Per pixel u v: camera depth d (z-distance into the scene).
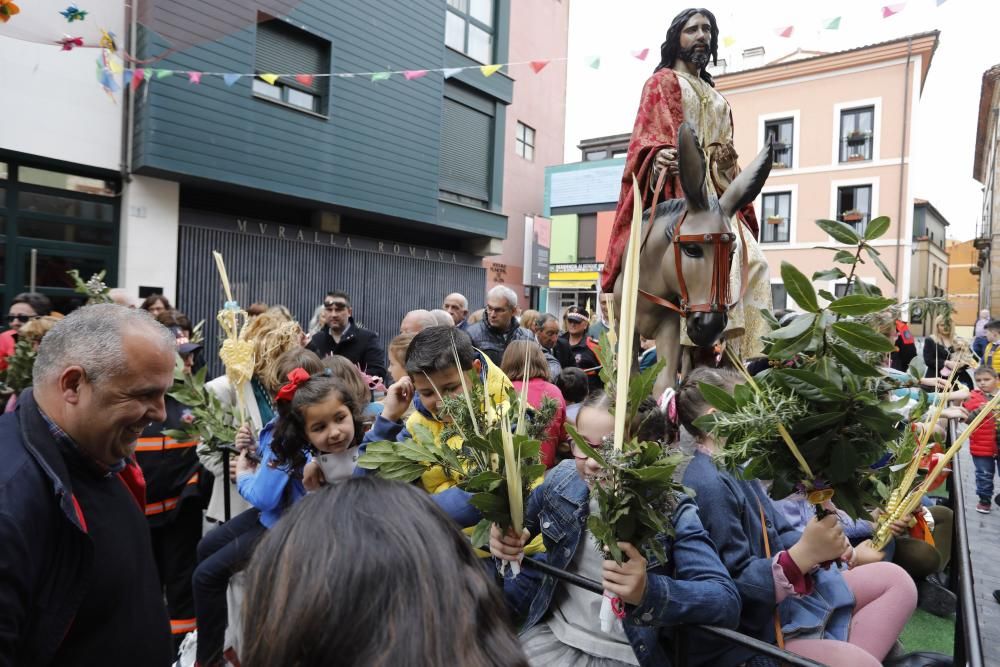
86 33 6.30
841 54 22.02
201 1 7.03
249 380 3.16
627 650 1.92
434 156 13.02
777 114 23.33
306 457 2.56
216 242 10.26
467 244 15.09
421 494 0.77
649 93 3.72
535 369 3.28
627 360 1.43
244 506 3.27
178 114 9.05
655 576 1.58
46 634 1.43
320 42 11.02
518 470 1.64
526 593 2.20
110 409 1.54
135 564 1.67
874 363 1.39
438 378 2.33
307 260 11.60
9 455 1.45
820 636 2.09
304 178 10.77
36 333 3.19
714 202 3.20
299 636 0.62
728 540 1.87
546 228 21.38
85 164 8.65
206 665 2.61
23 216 8.38
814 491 1.49
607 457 1.42
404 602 0.63
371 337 6.58
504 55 15.05
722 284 3.08
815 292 1.38
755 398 1.40
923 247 24.11
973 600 1.57
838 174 22.48
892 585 2.43
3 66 7.87
